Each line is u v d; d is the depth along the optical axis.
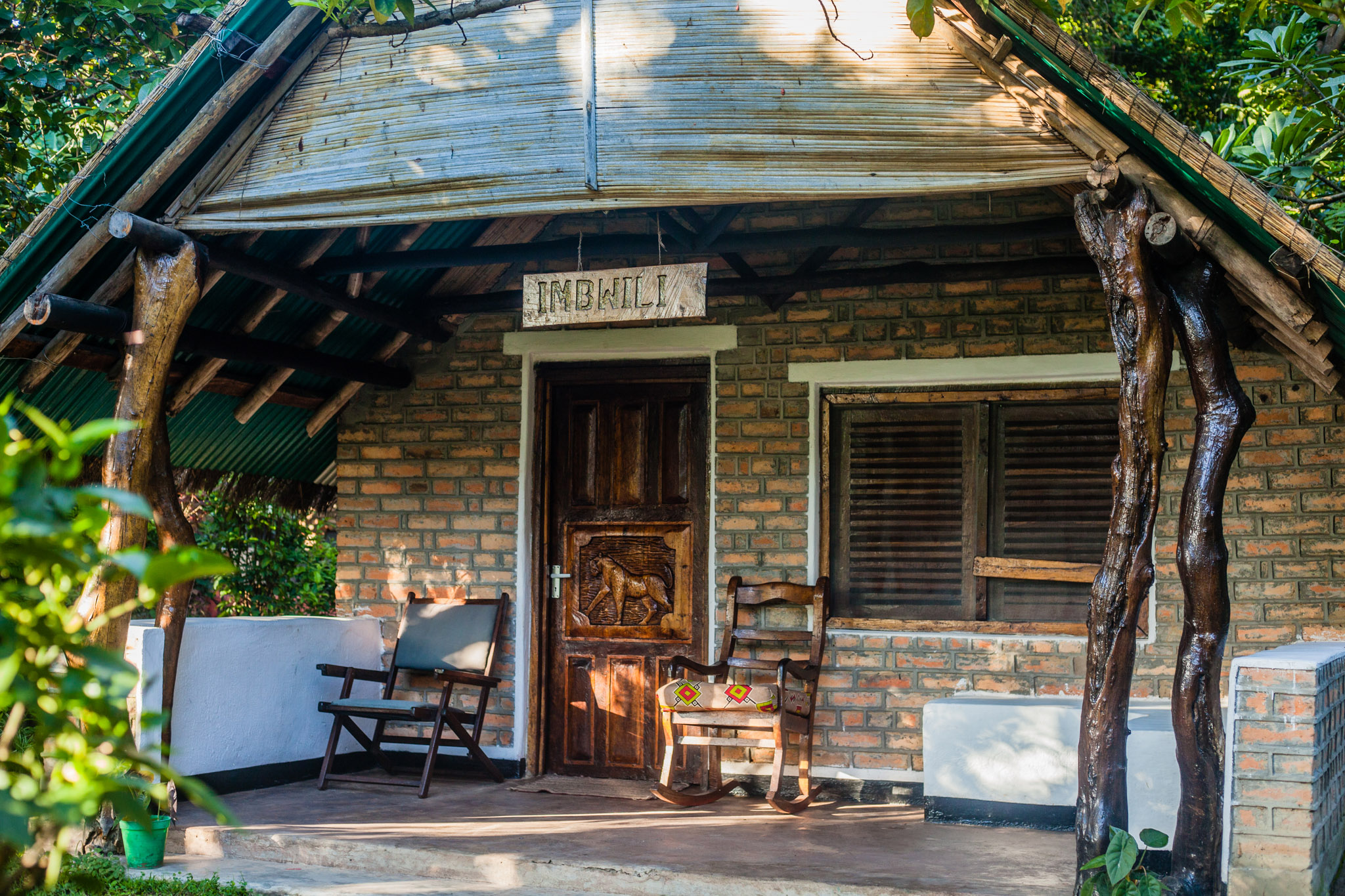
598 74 4.51
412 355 7.32
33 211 8.27
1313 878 4.05
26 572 1.50
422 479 7.25
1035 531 6.32
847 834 5.43
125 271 5.19
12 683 1.41
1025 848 5.13
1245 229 4.02
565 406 7.14
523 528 7.02
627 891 4.71
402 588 7.25
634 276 4.80
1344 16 4.73
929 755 5.75
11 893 1.53
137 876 4.90
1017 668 6.16
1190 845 4.04
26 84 7.92
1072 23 13.02
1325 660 4.29
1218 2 5.66
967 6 4.09
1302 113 6.48
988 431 6.41
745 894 4.57
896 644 6.34
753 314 6.69
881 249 6.50
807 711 6.07
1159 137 3.80
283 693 6.59
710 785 6.55
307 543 11.27
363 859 5.12
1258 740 4.12
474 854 4.95
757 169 4.36
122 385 5.03
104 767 1.47
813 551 6.50
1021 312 6.29
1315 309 4.11
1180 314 4.12
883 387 6.56
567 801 6.21
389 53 4.79
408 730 7.10
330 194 4.85
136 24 8.02
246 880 4.90
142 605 1.49
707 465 6.82
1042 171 4.10
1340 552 5.79
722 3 4.41
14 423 5.85
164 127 4.93
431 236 6.43
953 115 4.19
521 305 6.59
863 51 4.27
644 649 6.86
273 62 4.83
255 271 5.47
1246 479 5.96
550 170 4.54
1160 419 4.03
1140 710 5.56
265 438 7.32
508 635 6.97
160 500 5.37
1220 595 4.07
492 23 4.64
